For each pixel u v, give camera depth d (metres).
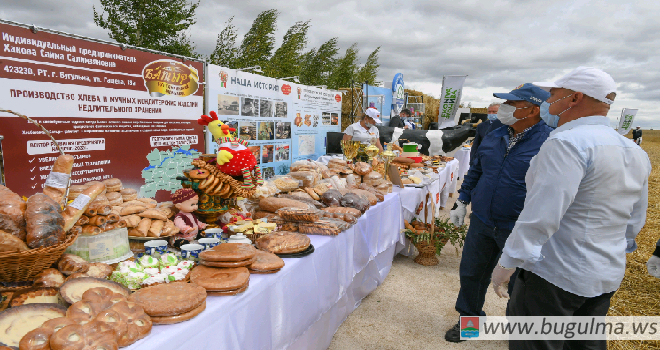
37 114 2.20
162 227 1.84
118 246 1.55
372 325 3.04
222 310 1.29
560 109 1.65
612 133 1.50
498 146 2.55
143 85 2.87
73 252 1.45
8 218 1.11
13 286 1.16
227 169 2.03
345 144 4.48
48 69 2.23
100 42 2.52
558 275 1.56
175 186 3.26
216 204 2.16
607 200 1.46
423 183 4.73
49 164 2.30
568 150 1.44
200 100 3.45
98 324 0.95
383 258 3.80
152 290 1.25
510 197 2.44
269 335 1.63
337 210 2.69
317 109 5.84
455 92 11.47
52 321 0.94
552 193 1.44
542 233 1.48
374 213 3.22
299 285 1.86
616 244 1.54
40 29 2.15
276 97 4.71
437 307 3.40
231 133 2.12
